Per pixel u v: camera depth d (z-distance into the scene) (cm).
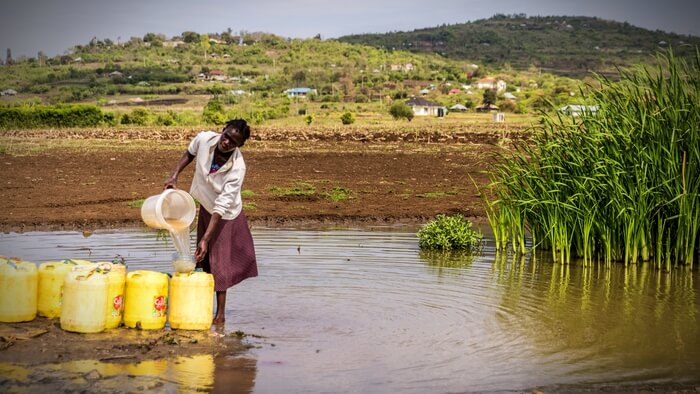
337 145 3675
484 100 12100
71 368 620
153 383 591
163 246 1202
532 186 1273
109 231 1375
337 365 651
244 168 782
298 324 779
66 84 17338
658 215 1152
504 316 827
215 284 771
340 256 1164
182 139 4097
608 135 1172
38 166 2531
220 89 15988
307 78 17462
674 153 1163
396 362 661
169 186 788
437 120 8525
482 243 1358
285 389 588
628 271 1112
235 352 682
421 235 1276
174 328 746
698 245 1238
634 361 677
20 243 1220
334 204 1811
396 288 952
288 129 5112
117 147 3434
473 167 2662
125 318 742
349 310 838
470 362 665
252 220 1567
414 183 2250
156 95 15375
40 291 761
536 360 674
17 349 661
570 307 875
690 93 1184
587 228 1166
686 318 833
